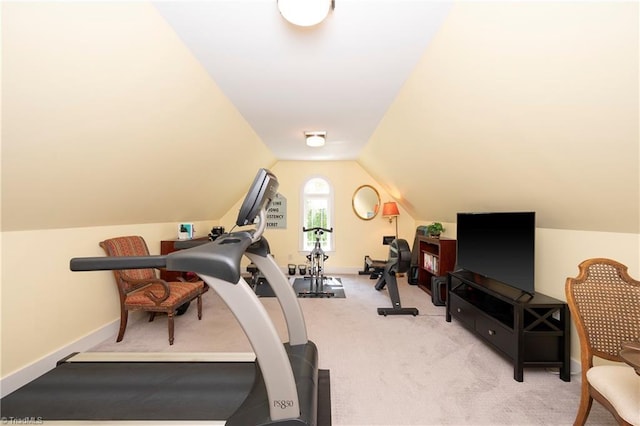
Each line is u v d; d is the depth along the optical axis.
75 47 1.29
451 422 1.54
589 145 1.43
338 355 2.27
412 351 2.34
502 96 1.62
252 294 1.07
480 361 2.18
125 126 1.85
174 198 3.30
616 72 1.12
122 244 2.67
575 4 1.06
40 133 1.46
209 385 1.62
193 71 1.93
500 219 2.48
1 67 1.17
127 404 1.46
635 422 1.10
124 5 1.30
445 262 3.64
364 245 5.52
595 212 1.79
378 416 1.58
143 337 2.61
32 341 1.98
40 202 1.82
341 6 1.42
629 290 1.47
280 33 1.62
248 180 4.87
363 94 2.39
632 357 1.04
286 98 2.48
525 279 2.20
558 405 1.68
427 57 1.82
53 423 1.33
